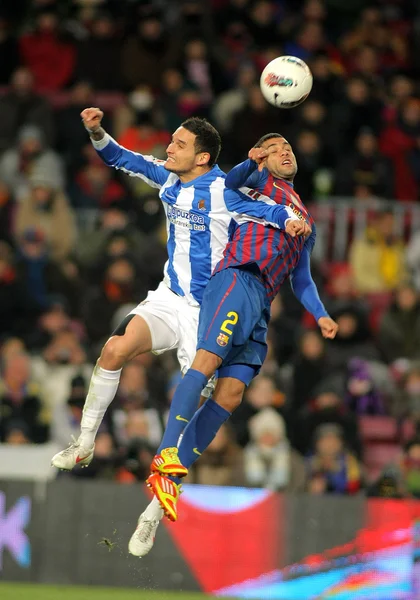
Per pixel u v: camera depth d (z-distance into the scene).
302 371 36.91
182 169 21.02
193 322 21.03
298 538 28.78
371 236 44.91
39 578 29.09
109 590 28.61
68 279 41.34
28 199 42.81
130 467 31.59
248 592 28.72
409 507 28.58
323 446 31.73
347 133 48.56
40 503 29.33
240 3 52.44
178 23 51.62
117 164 21.98
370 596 28.39
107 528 29.12
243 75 48.41
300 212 21.16
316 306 21.52
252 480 32.12
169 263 21.45
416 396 37.28
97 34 50.22
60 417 34.25
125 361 20.70
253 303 20.50
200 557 28.95
